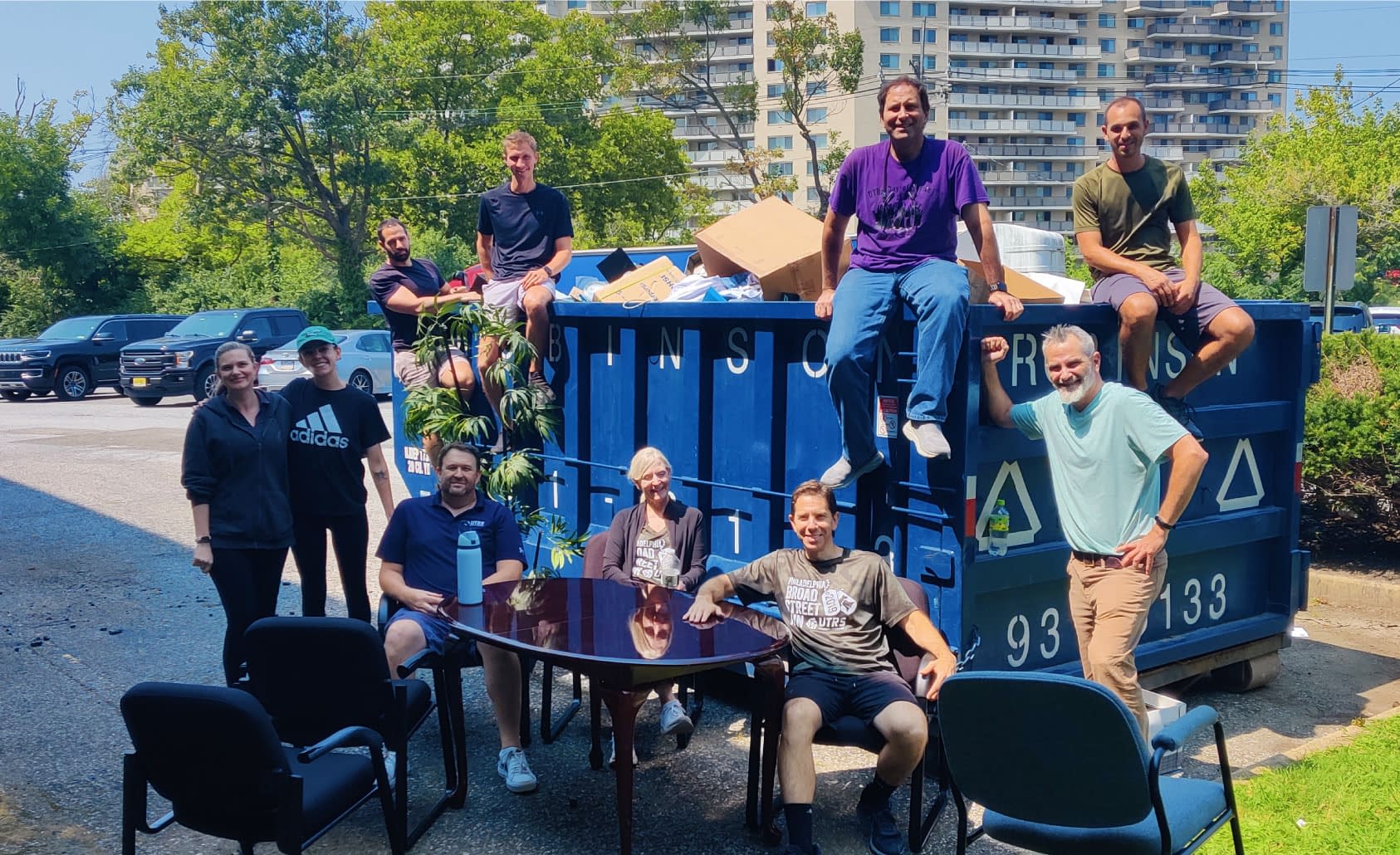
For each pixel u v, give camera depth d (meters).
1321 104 42.53
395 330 7.84
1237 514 5.92
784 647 4.21
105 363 25.44
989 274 4.80
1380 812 4.42
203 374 22.67
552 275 6.91
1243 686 6.14
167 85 41.03
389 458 15.66
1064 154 116.25
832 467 4.95
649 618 4.55
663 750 5.42
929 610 4.81
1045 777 3.35
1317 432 8.06
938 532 4.76
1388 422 7.82
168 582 8.69
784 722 4.19
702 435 5.80
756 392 5.47
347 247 43.56
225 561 5.39
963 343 4.61
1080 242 5.46
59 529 10.68
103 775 5.07
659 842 4.43
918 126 4.75
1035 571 5.02
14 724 5.71
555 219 7.08
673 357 5.97
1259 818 4.42
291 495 5.95
